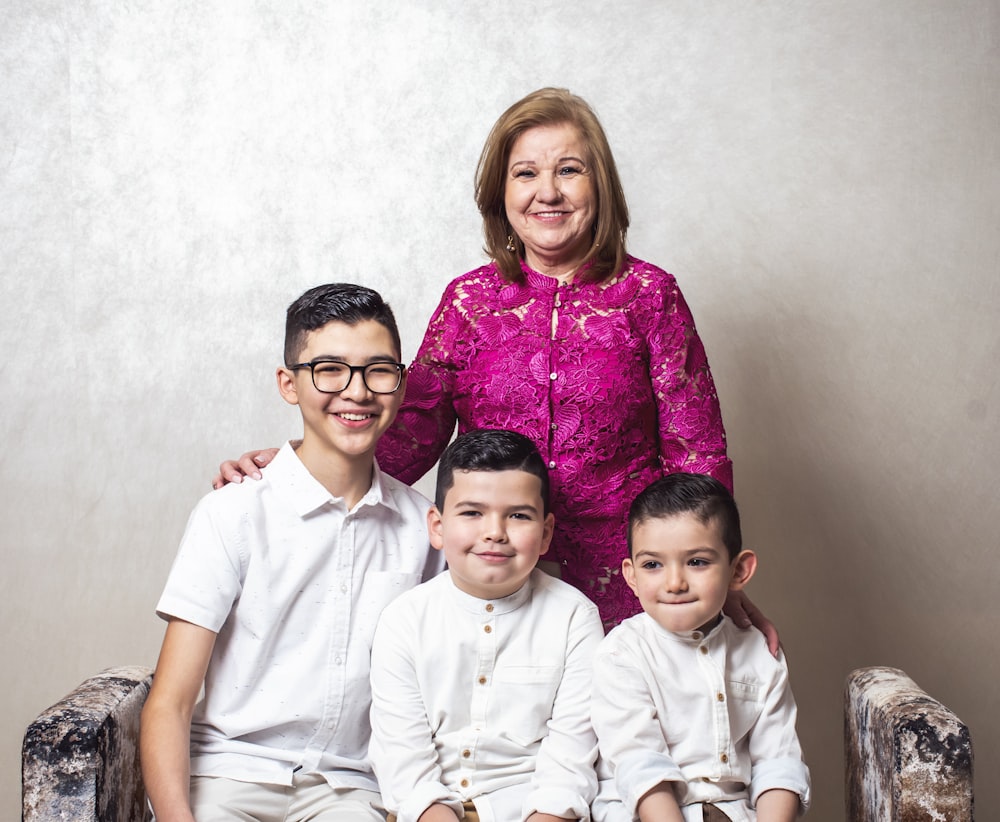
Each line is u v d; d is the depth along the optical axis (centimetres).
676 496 161
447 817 153
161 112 256
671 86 253
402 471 193
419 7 255
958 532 257
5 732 259
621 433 180
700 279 255
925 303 254
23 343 258
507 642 166
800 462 257
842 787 259
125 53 255
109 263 258
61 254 257
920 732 151
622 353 180
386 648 165
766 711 166
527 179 181
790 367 256
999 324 253
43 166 256
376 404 164
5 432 258
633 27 253
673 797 155
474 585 164
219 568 162
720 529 160
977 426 255
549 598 170
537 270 187
